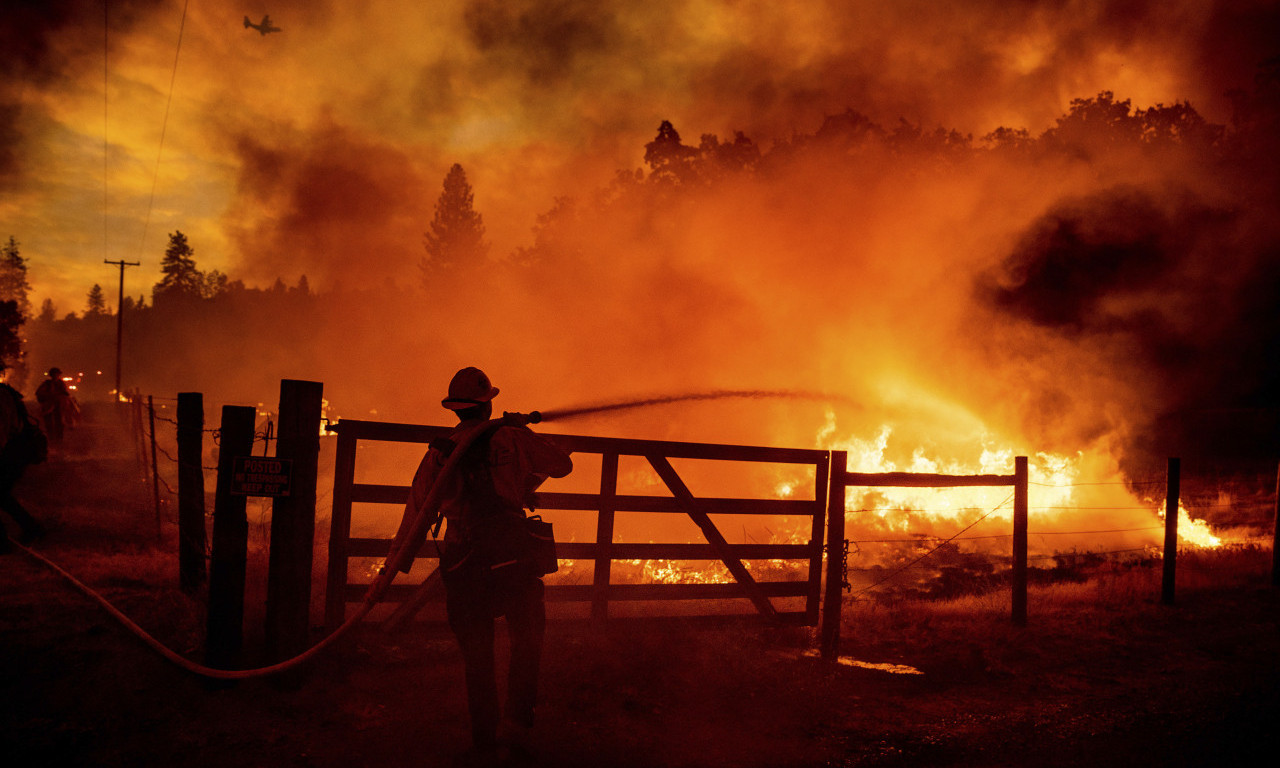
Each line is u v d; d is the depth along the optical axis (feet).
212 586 13.87
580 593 17.49
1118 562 33.86
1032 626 21.57
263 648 14.46
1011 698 16.16
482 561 11.94
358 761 11.87
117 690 13.29
